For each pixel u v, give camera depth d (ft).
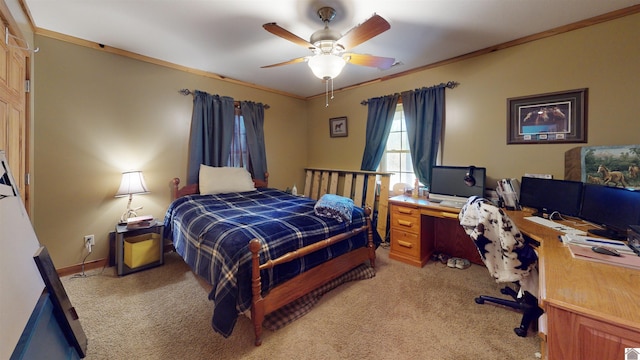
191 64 10.44
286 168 14.87
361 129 12.99
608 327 2.67
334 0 6.15
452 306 6.77
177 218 8.74
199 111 11.07
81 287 7.65
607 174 6.66
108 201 9.18
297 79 12.30
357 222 8.26
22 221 4.01
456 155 9.79
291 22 7.13
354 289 7.64
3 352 2.55
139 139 9.76
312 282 6.71
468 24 7.29
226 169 11.46
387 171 12.47
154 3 6.36
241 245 5.61
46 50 7.84
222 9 6.57
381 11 6.60
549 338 3.03
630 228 4.64
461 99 9.57
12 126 5.63
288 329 5.89
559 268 3.84
